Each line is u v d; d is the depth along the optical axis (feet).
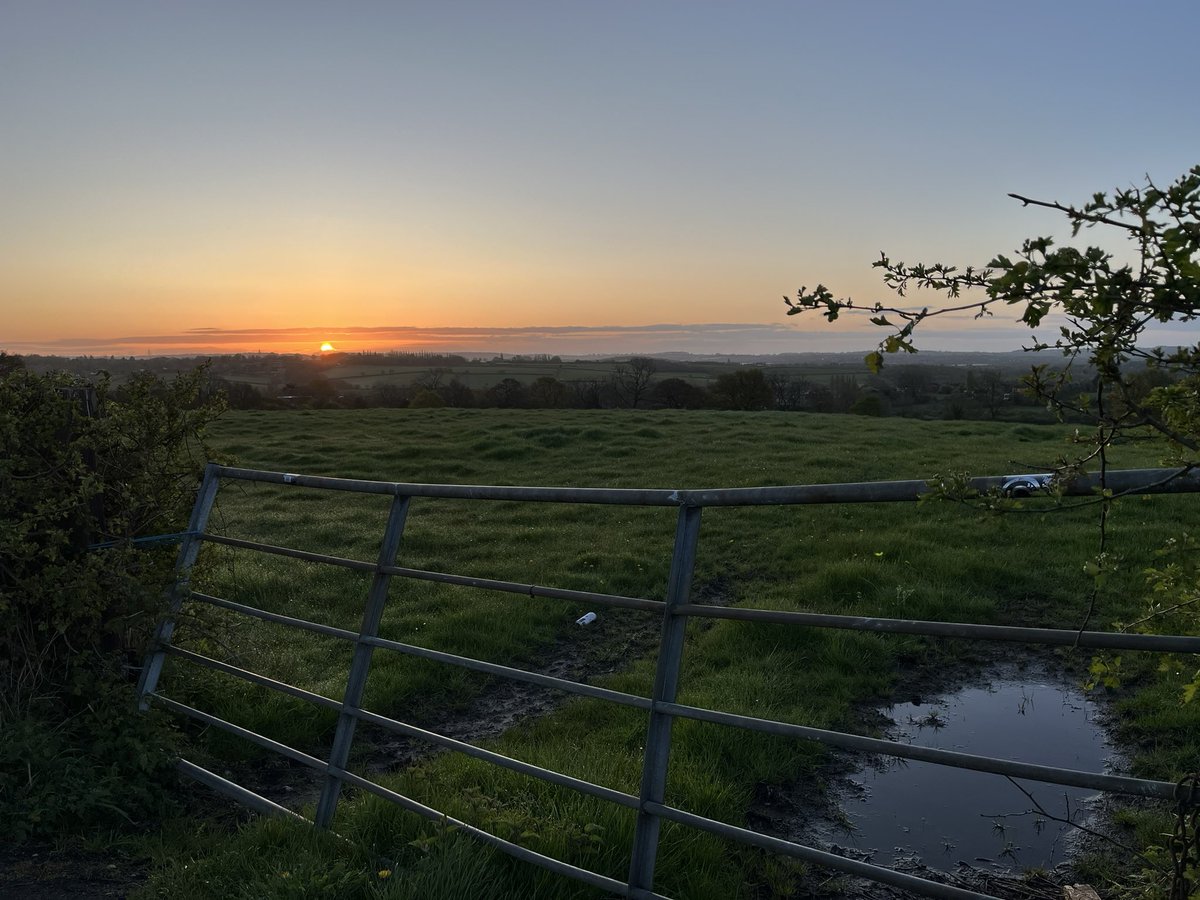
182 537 16.71
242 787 15.40
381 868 11.52
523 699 22.66
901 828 15.43
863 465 63.16
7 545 14.35
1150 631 8.65
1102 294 5.57
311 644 26.66
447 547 43.24
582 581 35.01
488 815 12.60
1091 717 20.17
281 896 10.52
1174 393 6.29
